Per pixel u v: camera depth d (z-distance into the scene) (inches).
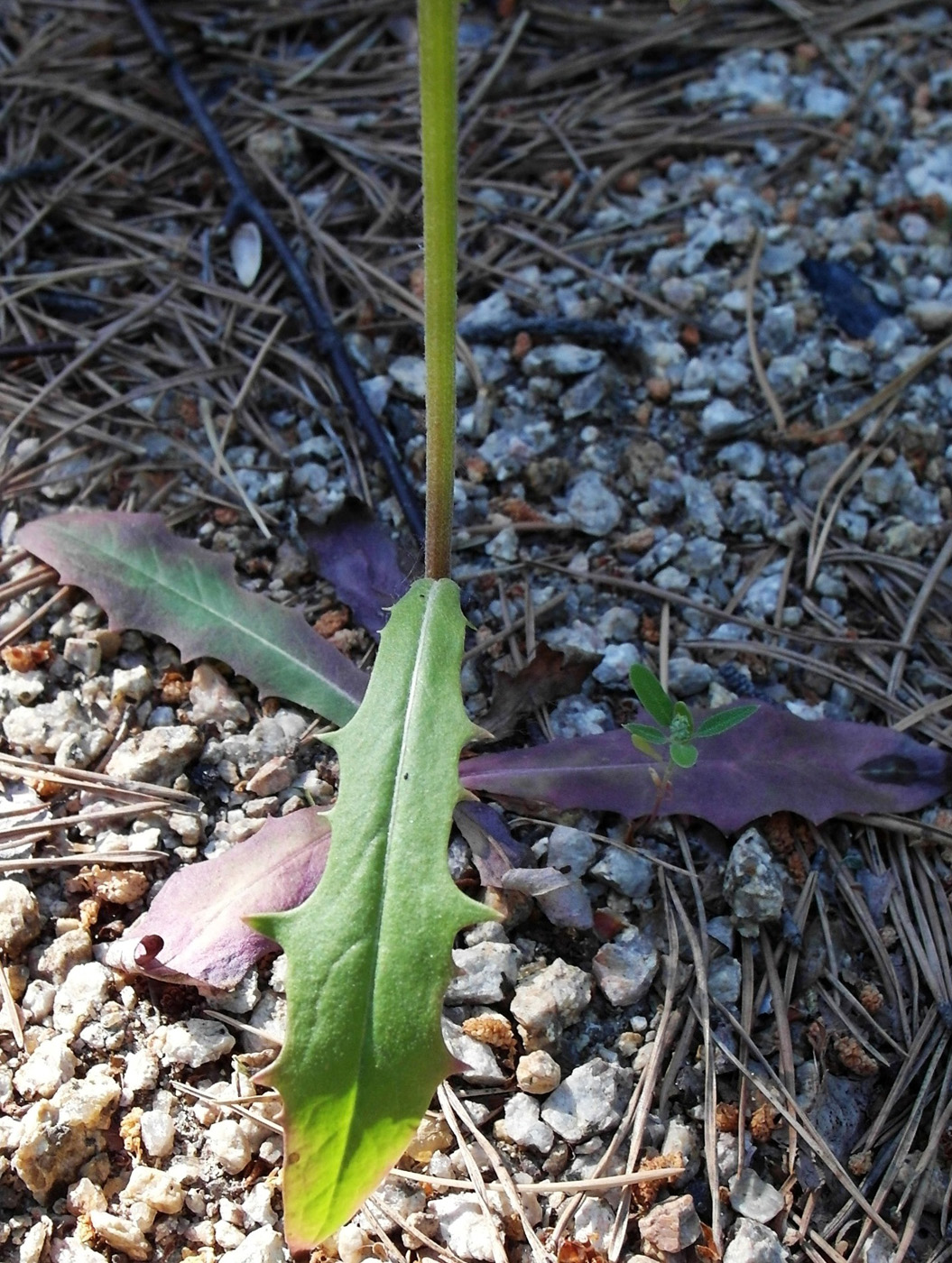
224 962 7.6
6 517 9.9
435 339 7.4
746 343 11.0
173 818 8.6
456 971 6.9
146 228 11.6
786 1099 7.8
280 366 10.9
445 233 6.9
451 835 8.6
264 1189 7.4
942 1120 7.7
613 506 10.2
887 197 12.1
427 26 6.3
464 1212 7.3
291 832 8.1
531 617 9.5
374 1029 6.8
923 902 8.6
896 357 11.1
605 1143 7.6
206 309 11.2
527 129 12.2
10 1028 7.7
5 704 9.1
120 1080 7.6
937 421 10.8
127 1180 7.4
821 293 11.4
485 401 10.5
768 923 8.4
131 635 9.4
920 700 9.5
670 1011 8.0
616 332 10.8
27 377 10.7
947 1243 7.4
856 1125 7.8
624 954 8.2
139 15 12.3
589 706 9.2
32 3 12.8
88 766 8.8
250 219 11.5
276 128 12.1
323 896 7.0
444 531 8.3
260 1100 7.5
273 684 8.9
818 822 8.5
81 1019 7.8
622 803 8.5
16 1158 7.2
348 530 9.7
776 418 10.6
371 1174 6.6
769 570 10.1
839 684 9.5
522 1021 7.8
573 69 12.7
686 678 9.4
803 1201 7.5
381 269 11.4
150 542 9.4
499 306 11.1
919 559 10.2
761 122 12.4
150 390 10.5
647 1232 7.3
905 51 13.2
